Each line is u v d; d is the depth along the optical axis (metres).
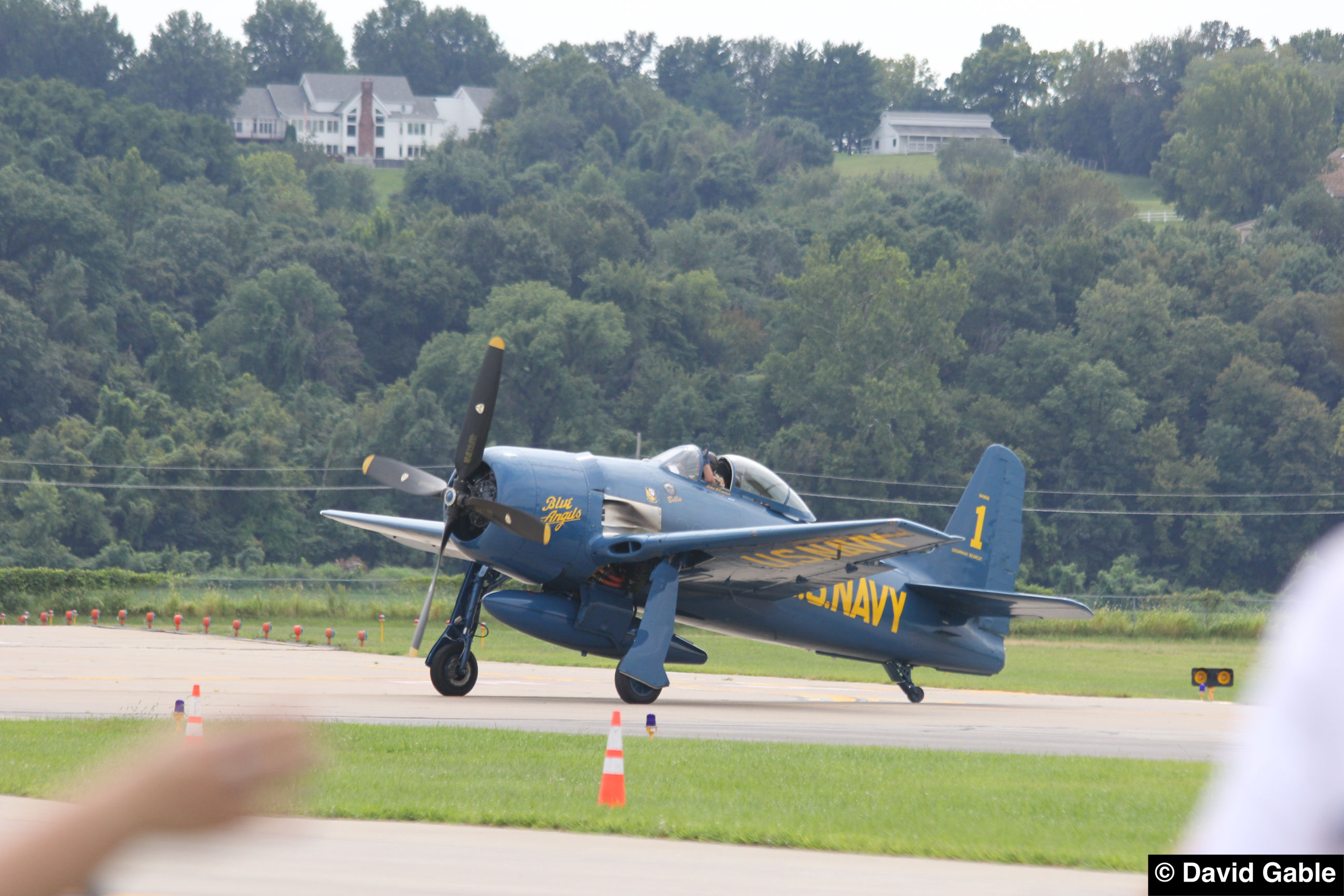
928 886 24.66
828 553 66.56
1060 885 25.08
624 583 70.06
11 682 73.69
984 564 84.19
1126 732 62.12
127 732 45.41
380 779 35.78
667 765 41.06
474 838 28.34
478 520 67.56
